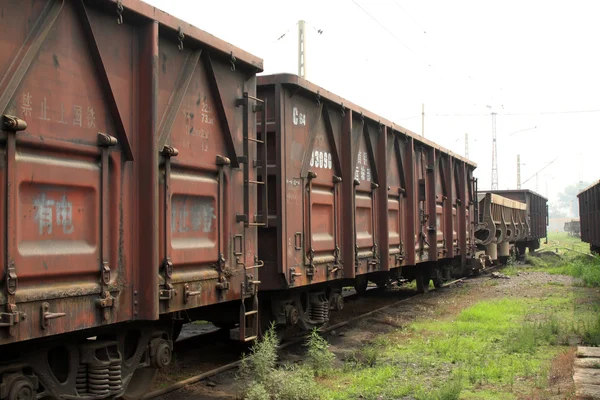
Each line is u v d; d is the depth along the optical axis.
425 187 14.71
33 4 4.39
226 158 6.73
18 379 4.59
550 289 17.78
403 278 15.50
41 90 4.43
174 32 5.80
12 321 4.03
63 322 4.53
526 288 18.22
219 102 6.68
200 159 6.34
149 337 6.06
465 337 10.45
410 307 14.25
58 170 4.54
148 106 5.38
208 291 6.38
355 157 10.78
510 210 28.66
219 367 8.01
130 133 5.32
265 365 7.03
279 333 9.03
